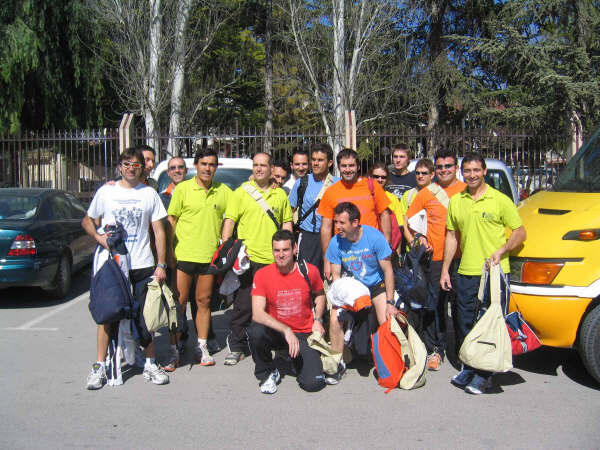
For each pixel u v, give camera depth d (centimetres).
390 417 416
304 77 2439
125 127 1196
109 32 2080
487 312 452
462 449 365
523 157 1348
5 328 669
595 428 394
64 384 488
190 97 2338
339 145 1617
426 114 2478
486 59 2269
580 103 1411
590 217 480
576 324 462
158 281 489
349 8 2033
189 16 1847
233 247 523
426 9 2252
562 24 1595
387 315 485
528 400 446
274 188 558
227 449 368
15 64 1844
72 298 831
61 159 1599
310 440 380
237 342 545
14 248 727
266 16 2748
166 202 677
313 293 488
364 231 489
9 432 393
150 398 457
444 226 534
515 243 465
